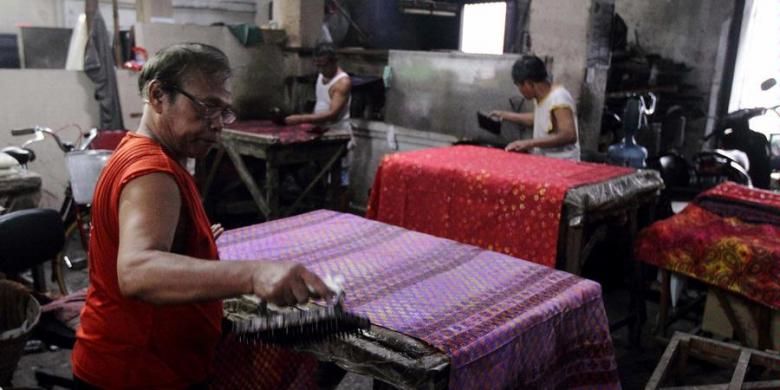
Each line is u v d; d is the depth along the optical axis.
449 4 7.52
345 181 5.13
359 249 2.23
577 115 4.40
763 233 3.00
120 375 1.45
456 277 1.98
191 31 5.61
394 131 5.54
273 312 1.70
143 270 1.16
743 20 7.23
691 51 7.65
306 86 6.12
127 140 1.40
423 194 3.42
